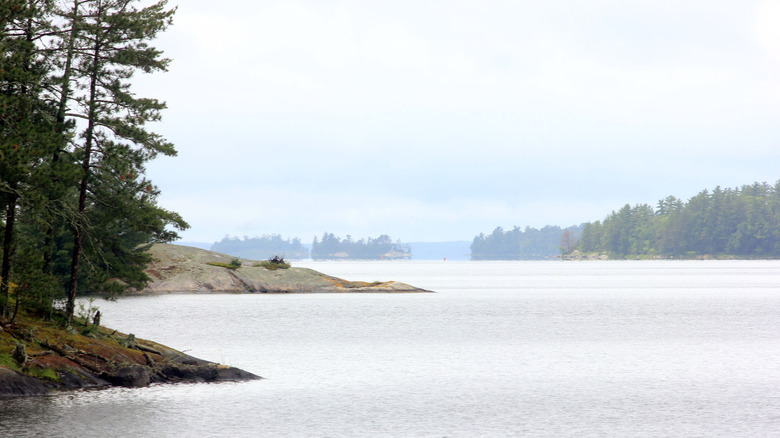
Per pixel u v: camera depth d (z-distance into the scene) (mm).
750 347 52844
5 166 31734
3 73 32594
